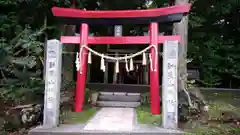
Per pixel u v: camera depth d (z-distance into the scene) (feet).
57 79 16.39
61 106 21.81
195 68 38.83
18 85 21.98
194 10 36.76
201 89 32.04
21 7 27.76
